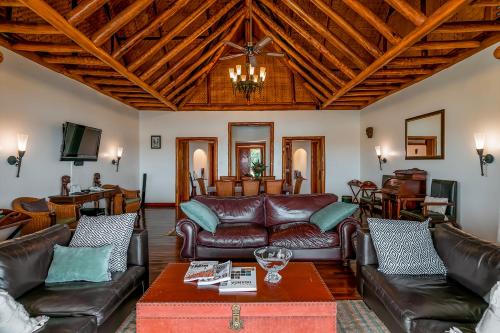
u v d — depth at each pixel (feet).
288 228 12.26
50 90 15.46
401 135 20.58
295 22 16.57
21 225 12.29
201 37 19.63
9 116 12.89
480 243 6.74
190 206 12.14
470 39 12.92
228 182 20.94
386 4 15.25
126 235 8.18
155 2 16.17
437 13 9.81
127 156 25.05
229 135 27.50
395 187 17.87
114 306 6.39
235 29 20.79
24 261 6.42
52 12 9.55
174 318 5.61
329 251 11.77
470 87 14.06
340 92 19.93
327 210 12.51
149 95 21.61
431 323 5.28
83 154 17.93
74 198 15.05
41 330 5.03
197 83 25.07
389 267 7.53
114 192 19.02
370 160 25.39
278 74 27.04
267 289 6.24
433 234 8.21
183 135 27.63
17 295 6.07
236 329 5.55
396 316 5.95
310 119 27.63
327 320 5.64
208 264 7.59
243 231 11.96
